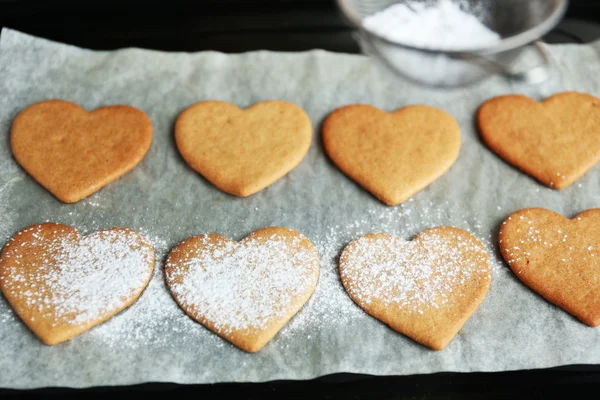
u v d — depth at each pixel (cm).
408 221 34
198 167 35
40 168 35
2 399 29
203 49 40
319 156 36
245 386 29
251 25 42
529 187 35
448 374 30
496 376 30
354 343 30
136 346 30
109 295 31
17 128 36
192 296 31
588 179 36
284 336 31
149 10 42
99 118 37
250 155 36
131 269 32
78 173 35
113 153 36
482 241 33
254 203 35
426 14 39
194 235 33
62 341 30
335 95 39
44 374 29
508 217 34
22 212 34
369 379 29
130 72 39
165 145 37
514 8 39
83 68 39
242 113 37
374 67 40
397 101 38
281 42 41
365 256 33
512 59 38
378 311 31
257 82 39
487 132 37
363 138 36
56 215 34
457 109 38
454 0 40
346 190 35
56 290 31
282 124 37
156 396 29
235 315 31
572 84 39
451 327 31
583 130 37
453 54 36
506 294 32
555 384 29
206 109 37
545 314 31
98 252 32
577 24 42
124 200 35
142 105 38
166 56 40
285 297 31
